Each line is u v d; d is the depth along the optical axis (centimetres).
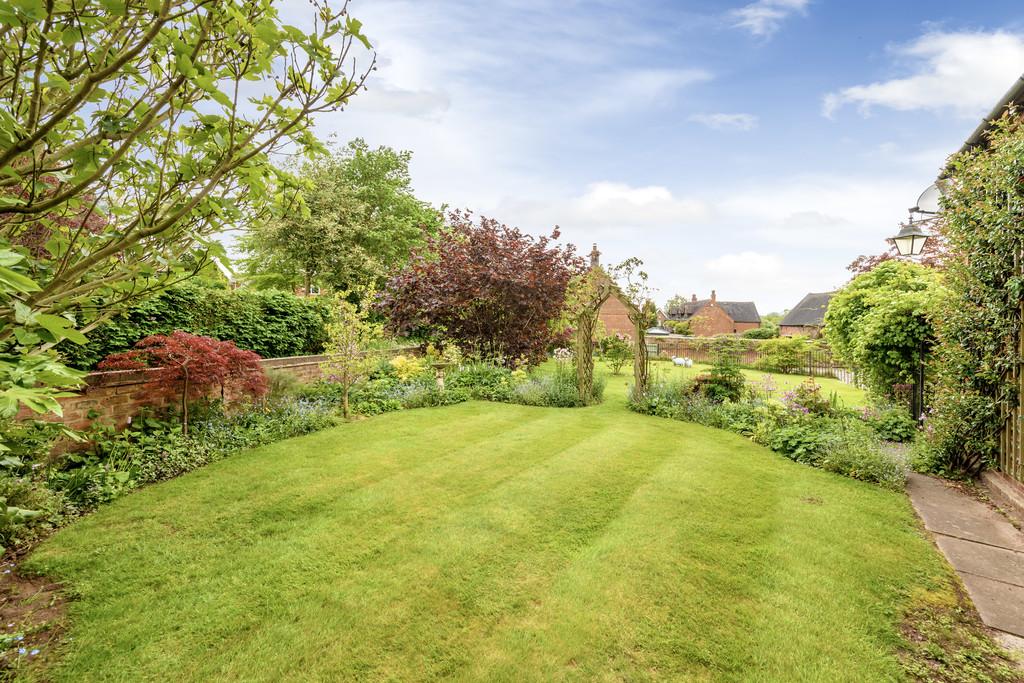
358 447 566
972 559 321
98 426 475
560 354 1370
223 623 247
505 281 1135
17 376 140
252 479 451
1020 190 437
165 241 208
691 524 367
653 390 897
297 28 169
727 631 245
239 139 186
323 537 340
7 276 113
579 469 494
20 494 335
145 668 216
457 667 220
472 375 1019
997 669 221
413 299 1188
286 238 1914
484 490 436
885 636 242
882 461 485
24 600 262
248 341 966
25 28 138
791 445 572
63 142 204
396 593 274
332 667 219
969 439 485
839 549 330
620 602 268
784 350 2030
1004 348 454
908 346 754
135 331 720
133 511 377
